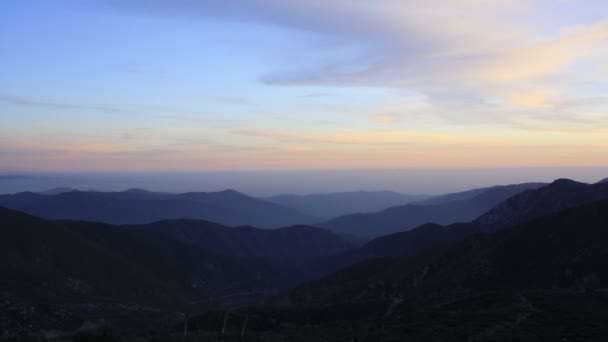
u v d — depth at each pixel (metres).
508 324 29.25
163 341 26.97
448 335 27.42
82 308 77.06
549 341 24.72
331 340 29.81
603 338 24.50
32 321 53.84
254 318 52.34
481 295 42.88
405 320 35.72
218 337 28.44
